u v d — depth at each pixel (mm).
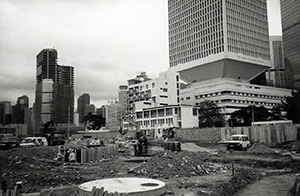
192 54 142500
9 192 11656
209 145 49469
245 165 28234
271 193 16891
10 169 20672
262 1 150500
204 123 99438
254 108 96688
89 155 28547
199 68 137375
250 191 17641
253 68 139875
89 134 93312
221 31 129125
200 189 16062
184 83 149875
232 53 125812
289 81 189875
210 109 102375
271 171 24844
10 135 61219
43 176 18453
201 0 140250
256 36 142500
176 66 148125
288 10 189000
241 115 98062
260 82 163875
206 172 21297
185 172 20484
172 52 154750
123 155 35688
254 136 49344
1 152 27484
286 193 16750
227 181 18344
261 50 143500
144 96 111812
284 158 29656
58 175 19516
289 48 189125
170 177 19609
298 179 17016
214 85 124938
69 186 17109
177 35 152500
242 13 137750
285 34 192875
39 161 25188
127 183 15398
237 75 134500
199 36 139500
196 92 132125
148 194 13422
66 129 157500
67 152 27859
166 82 111375
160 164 21578
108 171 22469
